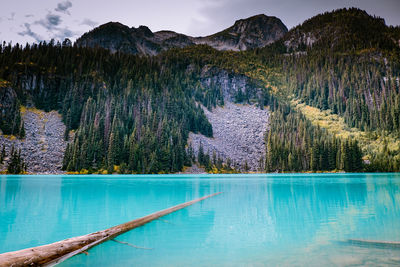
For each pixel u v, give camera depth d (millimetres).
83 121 110500
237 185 38531
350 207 17938
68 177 61969
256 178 61094
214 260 8031
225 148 129000
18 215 15234
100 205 19188
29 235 11125
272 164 113562
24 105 120438
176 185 38594
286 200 21609
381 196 24031
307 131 136750
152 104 137125
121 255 8664
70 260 8227
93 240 9914
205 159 108375
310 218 14375
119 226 11805
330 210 16812
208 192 28406
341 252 8656
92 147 91812
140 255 8648
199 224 13172
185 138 123062
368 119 158875
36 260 7703
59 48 168250
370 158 117625
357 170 108438
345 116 167875
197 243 10008
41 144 95812
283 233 11328
